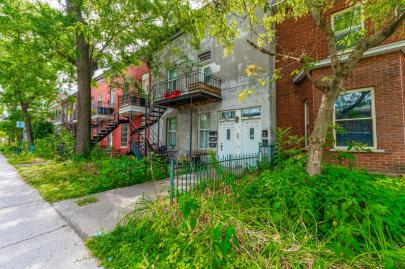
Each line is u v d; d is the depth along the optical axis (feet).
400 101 16.67
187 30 20.89
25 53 30.96
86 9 28.22
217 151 31.96
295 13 17.04
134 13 28.53
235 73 30.42
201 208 9.61
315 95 21.39
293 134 26.32
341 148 19.35
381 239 6.96
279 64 27.73
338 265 6.38
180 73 38.24
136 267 7.15
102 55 36.06
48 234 10.05
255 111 28.32
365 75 18.48
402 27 15.38
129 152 42.88
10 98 54.24
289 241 7.29
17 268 7.41
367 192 9.15
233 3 15.11
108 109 54.49
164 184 19.62
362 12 14.73
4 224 11.26
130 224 10.12
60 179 21.50
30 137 61.05
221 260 6.84
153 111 39.96
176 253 7.57
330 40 11.37
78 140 33.47
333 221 8.26
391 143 16.98
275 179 11.32
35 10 28.07
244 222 8.76
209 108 33.47
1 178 23.91
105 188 17.99
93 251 8.41
